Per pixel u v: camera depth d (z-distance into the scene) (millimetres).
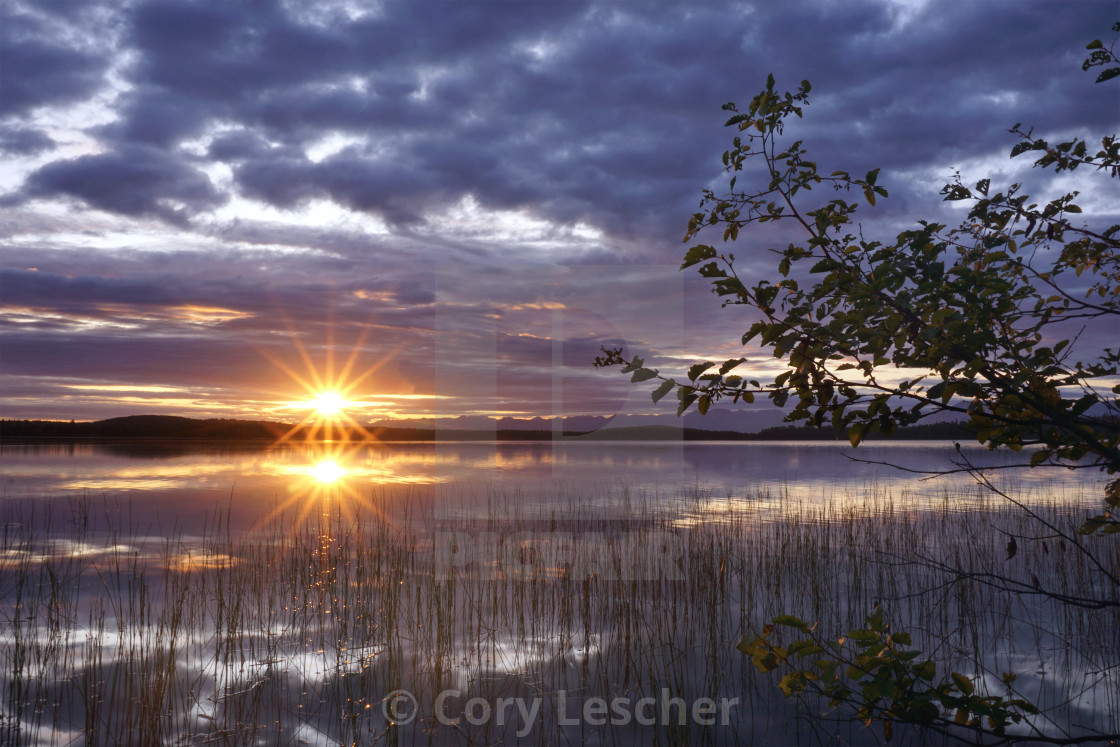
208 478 20000
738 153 2744
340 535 9961
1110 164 2955
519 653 5254
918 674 2248
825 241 2418
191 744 4066
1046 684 4848
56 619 6160
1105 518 2771
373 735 4180
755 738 4141
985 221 3143
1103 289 3205
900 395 2434
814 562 7418
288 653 5449
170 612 6406
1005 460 22406
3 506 13398
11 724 4230
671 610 5805
